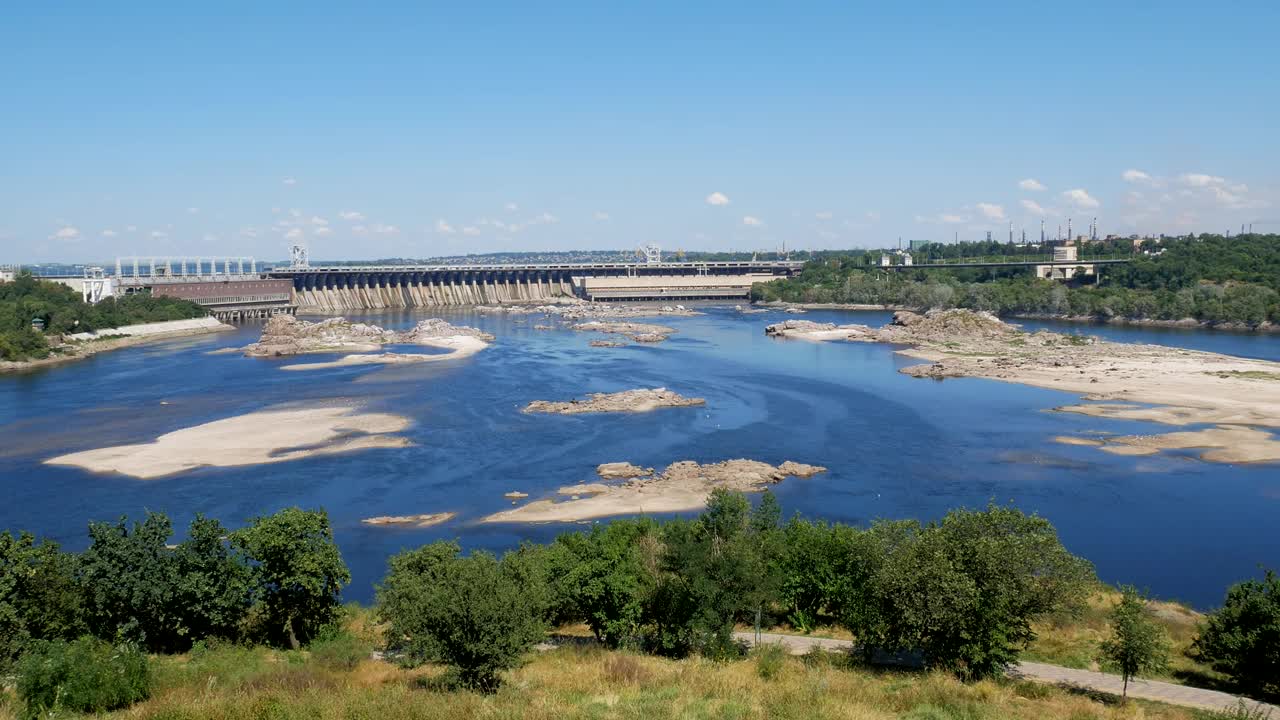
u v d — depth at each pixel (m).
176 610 59.16
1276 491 108.88
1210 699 50.34
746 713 43.41
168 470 119.81
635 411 157.75
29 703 42.16
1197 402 159.12
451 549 65.44
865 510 103.50
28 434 140.88
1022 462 122.94
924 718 43.78
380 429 143.50
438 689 46.56
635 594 60.69
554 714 41.22
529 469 121.19
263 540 61.03
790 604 67.75
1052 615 60.94
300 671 51.06
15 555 55.25
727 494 67.75
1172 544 91.62
